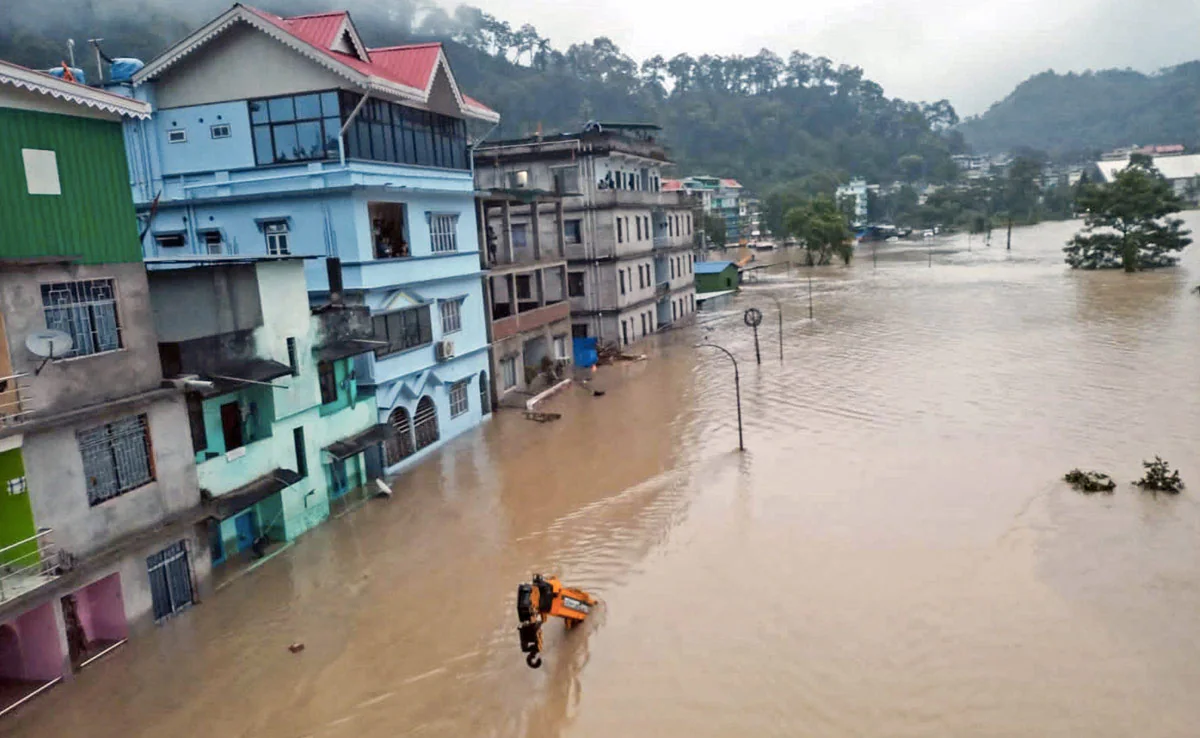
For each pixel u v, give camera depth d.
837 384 36.06
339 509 24.25
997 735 12.75
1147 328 44.34
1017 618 15.88
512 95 165.00
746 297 71.06
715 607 17.12
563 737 13.52
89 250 16.30
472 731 13.93
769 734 13.14
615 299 47.56
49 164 15.59
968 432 27.77
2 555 14.55
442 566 20.16
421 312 29.14
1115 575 17.25
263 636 17.27
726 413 32.53
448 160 32.00
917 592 17.09
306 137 26.17
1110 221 75.12
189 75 26.98
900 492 22.67
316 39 26.58
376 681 15.51
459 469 27.53
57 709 14.98
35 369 15.00
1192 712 12.89
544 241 47.62
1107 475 22.92
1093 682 13.80
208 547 19.17
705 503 22.88
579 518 22.50
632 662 15.42
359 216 26.09
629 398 36.25
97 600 16.92
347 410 24.66
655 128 54.84
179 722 14.54
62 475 15.50
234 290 20.23
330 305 24.42
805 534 20.31
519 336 37.25
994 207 174.88
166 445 17.89
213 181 27.16
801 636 15.78
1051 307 53.88
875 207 178.75
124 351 16.95
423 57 30.17
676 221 60.53
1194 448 24.88
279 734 14.12
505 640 16.62
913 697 13.77
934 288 68.94
